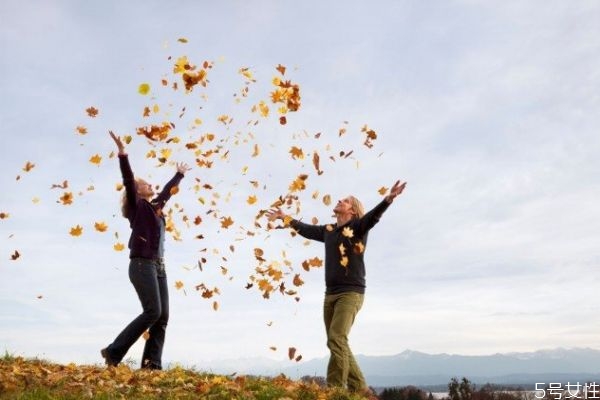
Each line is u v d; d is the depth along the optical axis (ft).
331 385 21.50
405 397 268.41
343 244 23.02
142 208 23.63
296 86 25.09
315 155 24.38
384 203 22.06
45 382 18.84
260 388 20.34
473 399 278.87
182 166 25.86
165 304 23.99
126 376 20.21
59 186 25.59
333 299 22.97
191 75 24.44
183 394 18.89
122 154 22.94
